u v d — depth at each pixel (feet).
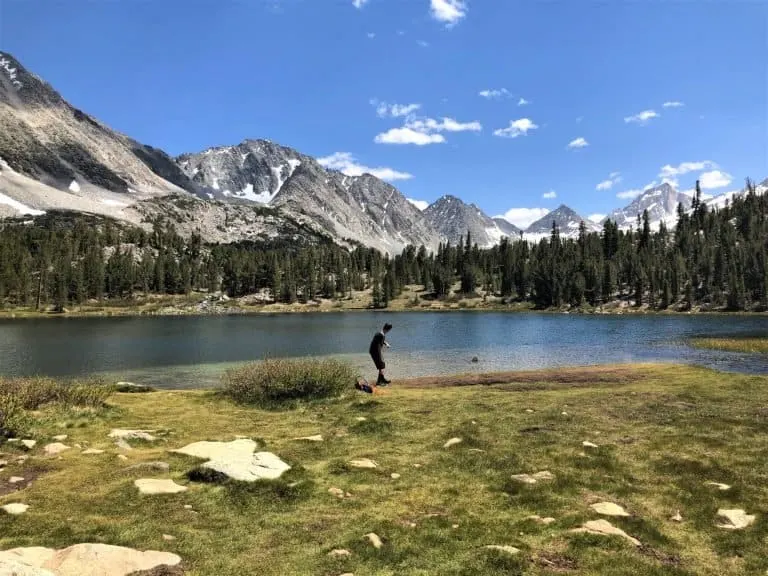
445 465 41.70
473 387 90.17
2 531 27.37
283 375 74.69
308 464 41.88
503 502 33.83
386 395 76.69
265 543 27.22
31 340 261.44
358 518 30.86
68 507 31.22
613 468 40.60
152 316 547.49
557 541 27.50
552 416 59.41
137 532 27.71
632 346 212.02
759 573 24.57
